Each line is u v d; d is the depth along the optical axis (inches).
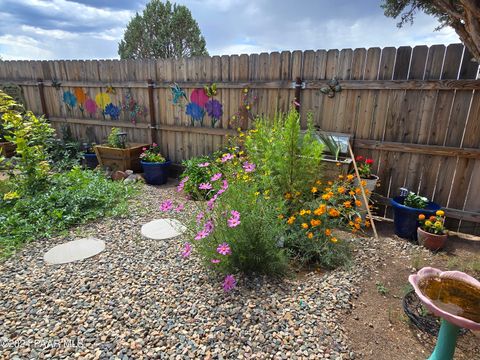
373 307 80.3
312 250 101.8
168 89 202.4
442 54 123.7
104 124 233.9
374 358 63.6
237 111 180.4
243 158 138.1
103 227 130.0
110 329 71.5
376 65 137.2
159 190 186.9
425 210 121.2
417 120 134.1
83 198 144.2
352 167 140.6
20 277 92.9
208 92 186.1
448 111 127.5
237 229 89.1
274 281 89.6
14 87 258.2
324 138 146.9
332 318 74.1
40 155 155.3
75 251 109.2
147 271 96.5
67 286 88.4
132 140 229.0
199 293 84.2
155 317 75.2
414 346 67.6
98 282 90.4
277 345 65.8
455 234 132.6
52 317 75.7
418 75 129.7
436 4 105.1
